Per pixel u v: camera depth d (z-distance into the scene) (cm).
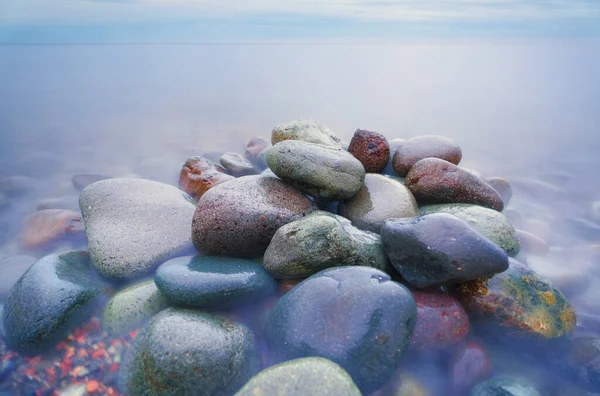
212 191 54
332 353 37
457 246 42
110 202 61
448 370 42
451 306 43
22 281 48
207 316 43
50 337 44
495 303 44
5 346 45
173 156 117
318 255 45
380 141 70
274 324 41
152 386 37
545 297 46
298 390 31
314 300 40
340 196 56
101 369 42
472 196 59
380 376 37
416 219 46
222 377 37
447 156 71
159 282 45
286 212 52
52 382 41
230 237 50
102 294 50
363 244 47
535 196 94
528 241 67
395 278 48
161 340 38
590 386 42
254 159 99
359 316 38
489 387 40
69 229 69
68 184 96
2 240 71
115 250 53
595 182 102
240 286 44
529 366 44
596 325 51
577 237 75
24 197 90
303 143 58
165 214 59
